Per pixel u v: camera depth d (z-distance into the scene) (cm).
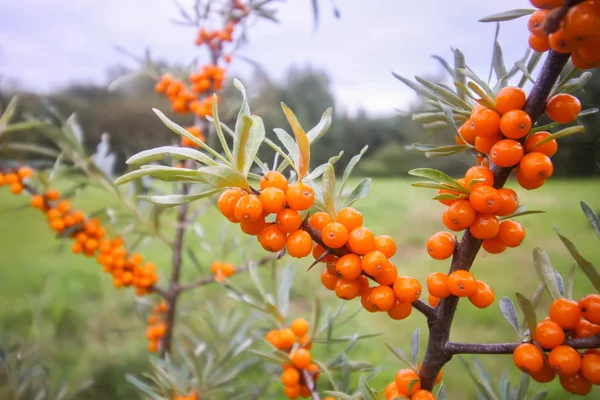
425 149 17
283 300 28
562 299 14
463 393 48
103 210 37
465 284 14
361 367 25
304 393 24
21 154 41
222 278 26
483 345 15
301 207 14
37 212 110
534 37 13
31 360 41
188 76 45
